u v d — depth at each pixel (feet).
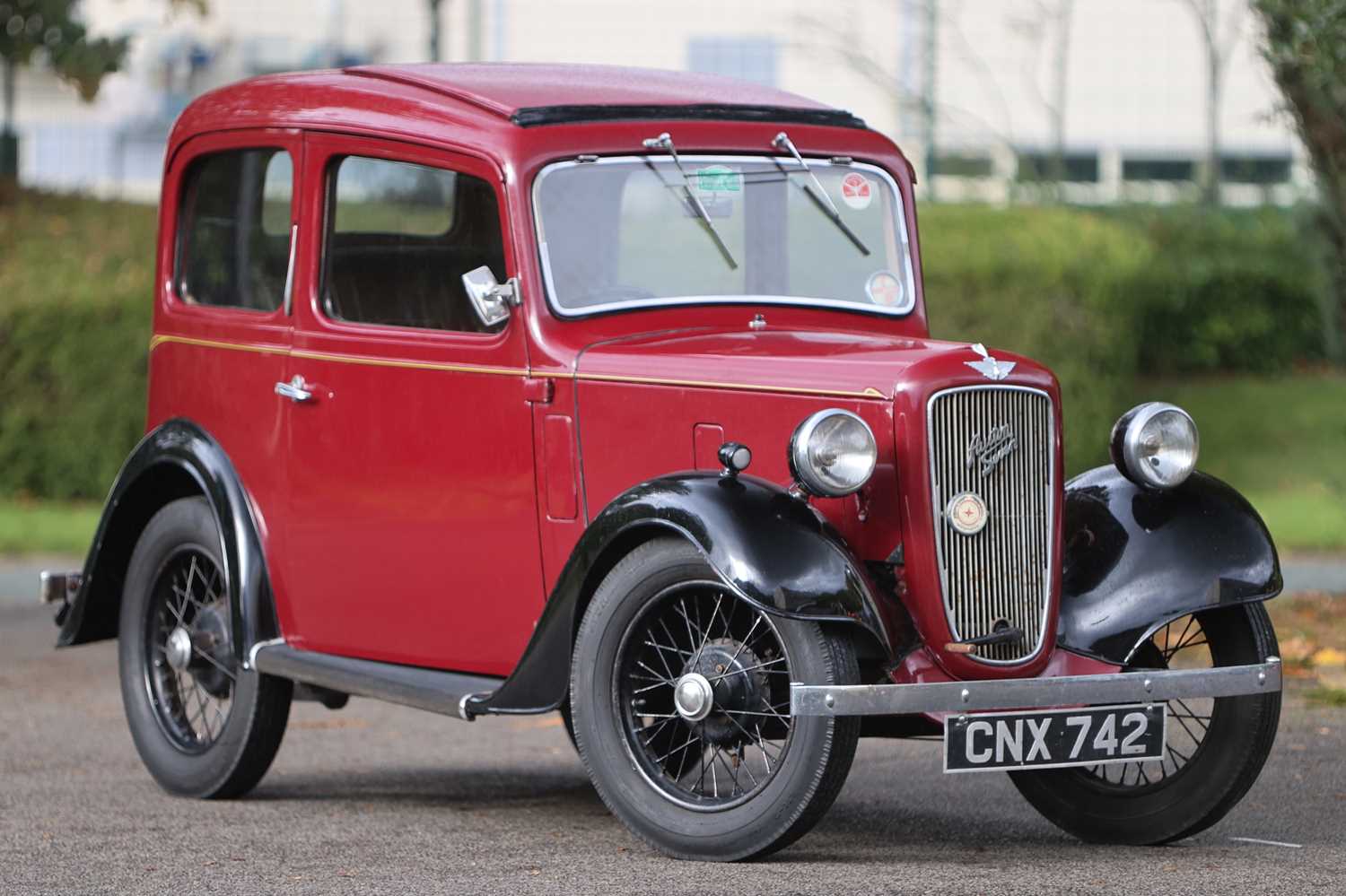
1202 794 34.73
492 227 37.47
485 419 37.40
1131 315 104.83
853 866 32.83
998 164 141.08
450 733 52.11
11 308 98.84
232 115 43.19
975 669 33.35
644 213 38.11
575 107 38.32
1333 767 42.55
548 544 36.55
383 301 39.58
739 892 30.58
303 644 41.16
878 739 48.96
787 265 39.60
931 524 33.04
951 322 102.94
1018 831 37.11
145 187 165.27
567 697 35.06
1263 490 106.52
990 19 149.79
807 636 31.37
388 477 39.09
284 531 41.27
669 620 34.45
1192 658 56.44
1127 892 30.48
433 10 127.34
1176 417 35.76
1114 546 35.53
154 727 43.32
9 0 111.04
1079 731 32.89
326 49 156.35
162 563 43.70
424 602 38.70
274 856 35.17
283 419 41.19
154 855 35.35
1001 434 33.88
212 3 160.04
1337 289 71.15
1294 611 64.75
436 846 35.91
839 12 147.33
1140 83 152.35
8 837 37.27
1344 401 125.29
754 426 34.32
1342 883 31.35
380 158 39.65
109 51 113.50
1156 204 138.51
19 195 113.91
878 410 33.35
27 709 55.42
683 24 149.38
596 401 35.99
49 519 95.30
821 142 40.63
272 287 41.96
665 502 32.48
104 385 100.12
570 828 37.73
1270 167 149.38
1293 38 61.93
